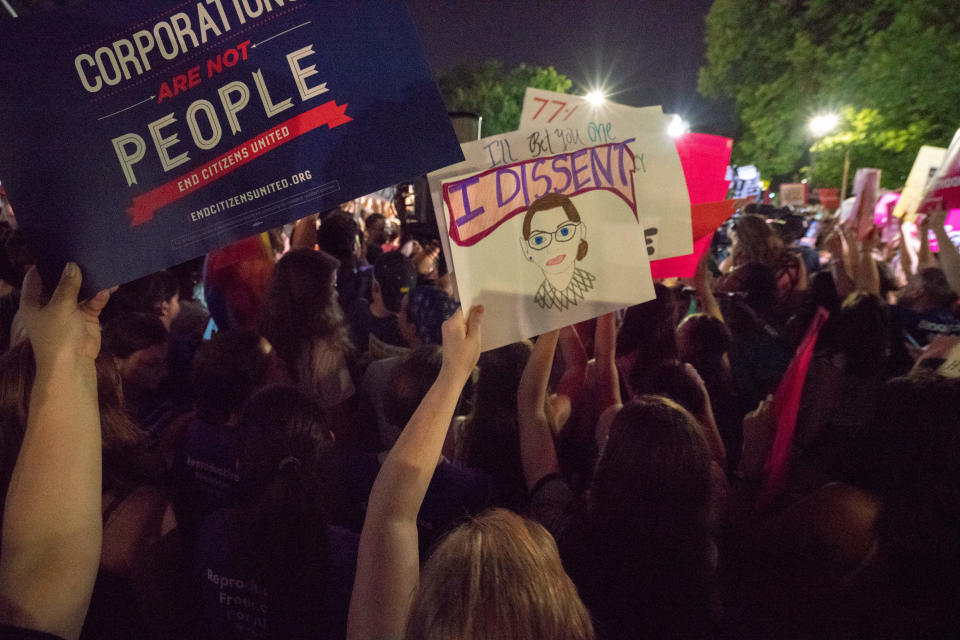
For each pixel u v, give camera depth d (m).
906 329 3.28
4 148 1.01
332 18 1.06
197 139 1.06
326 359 2.40
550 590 0.73
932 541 1.40
